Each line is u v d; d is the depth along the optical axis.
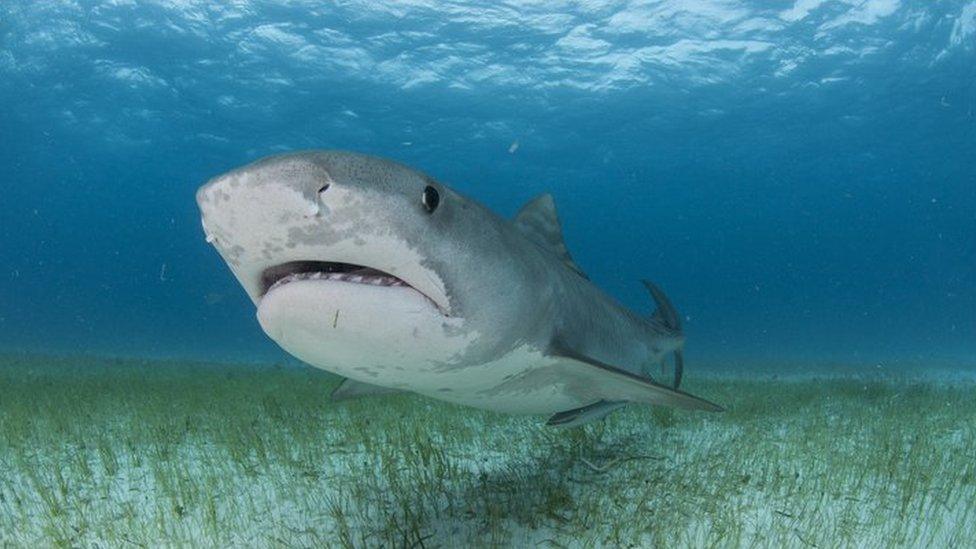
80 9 27.61
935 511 3.81
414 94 34.91
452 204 2.91
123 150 46.47
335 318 2.60
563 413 4.27
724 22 28.28
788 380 14.40
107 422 6.86
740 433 6.28
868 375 16.36
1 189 69.12
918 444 5.32
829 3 26.95
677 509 3.75
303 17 27.89
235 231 2.43
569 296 4.26
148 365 17.47
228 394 9.25
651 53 30.83
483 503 3.95
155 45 30.19
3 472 4.95
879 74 32.03
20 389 9.65
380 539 3.49
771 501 4.02
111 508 4.09
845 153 44.44
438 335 2.88
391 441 5.56
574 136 41.50
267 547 3.48
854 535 3.53
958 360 26.69
